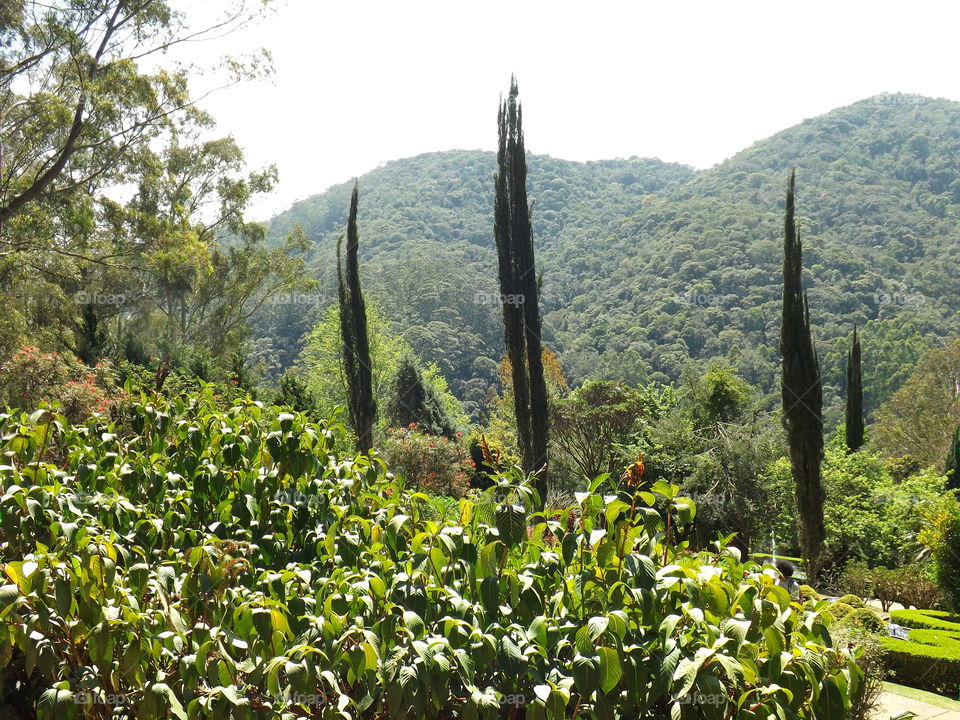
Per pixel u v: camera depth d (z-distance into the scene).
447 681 2.33
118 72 17.00
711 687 2.29
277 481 3.53
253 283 34.84
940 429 32.50
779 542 14.69
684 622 2.57
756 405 18.70
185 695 2.47
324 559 3.21
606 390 18.84
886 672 6.73
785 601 2.59
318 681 2.37
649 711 2.60
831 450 16.83
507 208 16.25
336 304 42.75
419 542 2.83
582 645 2.39
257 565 3.28
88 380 11.27
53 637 2.50
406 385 25.05
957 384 33.41
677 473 15.71
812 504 11.81
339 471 3.81
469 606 2.60
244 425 3.78
